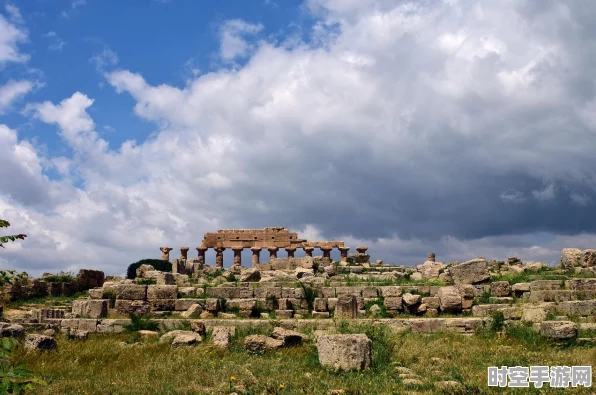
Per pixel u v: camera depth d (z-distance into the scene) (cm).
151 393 1518
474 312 2931
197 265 5356
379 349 2052
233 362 1973
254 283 3684
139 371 1836
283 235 6681
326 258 5659
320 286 3569
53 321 2961
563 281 3100
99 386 1593
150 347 2294
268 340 2256
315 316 3133
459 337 2492
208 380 1692
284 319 2986
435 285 3472
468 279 3338
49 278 4141
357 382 1644
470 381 1608
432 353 2089
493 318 2620
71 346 2370
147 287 3331
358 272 4619
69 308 3412
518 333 2436
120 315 3158
